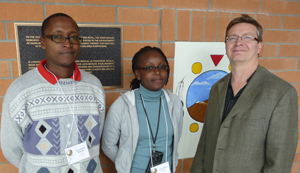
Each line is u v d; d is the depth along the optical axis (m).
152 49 1.24
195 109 1.83
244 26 1.08
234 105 1.08
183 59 1.72
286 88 0.97
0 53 1.39
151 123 1.22
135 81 1.44
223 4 1.75
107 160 1.71
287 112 0.95
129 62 1.64
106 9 1.52
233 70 1.16
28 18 1.40
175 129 1.25
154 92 1.23
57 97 1.01
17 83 0.98
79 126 1.04
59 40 0.97
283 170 0.96
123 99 1.25
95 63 1.55
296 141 0.97
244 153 1.03
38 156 0.98
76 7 1.47
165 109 1.27
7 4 1.35
